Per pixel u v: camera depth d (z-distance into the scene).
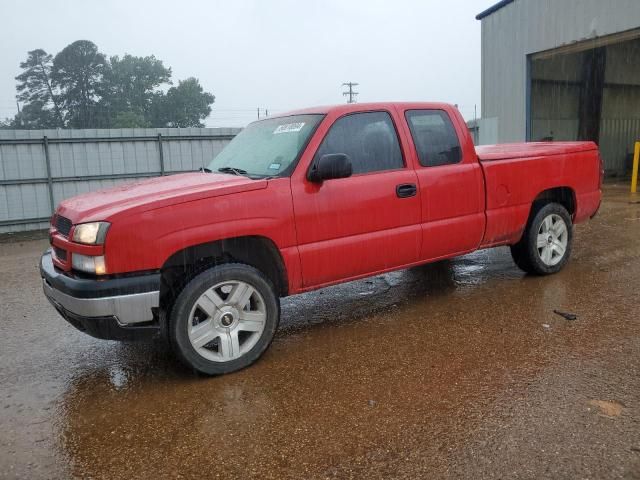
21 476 2.71
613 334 4.16
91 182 13.29
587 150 6.04
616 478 2.47
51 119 62.28
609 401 3.15
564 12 14.75
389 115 4.64
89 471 2.73
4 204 12.44
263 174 4.21
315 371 3.78
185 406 3.37
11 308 5.78
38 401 3.55
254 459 2.77
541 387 3.35
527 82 16.34
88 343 4.61
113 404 3.46
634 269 6.04
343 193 4.22
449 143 4.93
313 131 4.22
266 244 3.95
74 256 3.56
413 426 3.00
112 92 64.56
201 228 3.62
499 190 5.20
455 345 4.11
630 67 20.98
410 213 4.59
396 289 5.77
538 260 5.71
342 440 2.90
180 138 14.09
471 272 6.29
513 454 2.69
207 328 3.72
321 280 4.23
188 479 2.63
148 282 3.46
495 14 17.31
